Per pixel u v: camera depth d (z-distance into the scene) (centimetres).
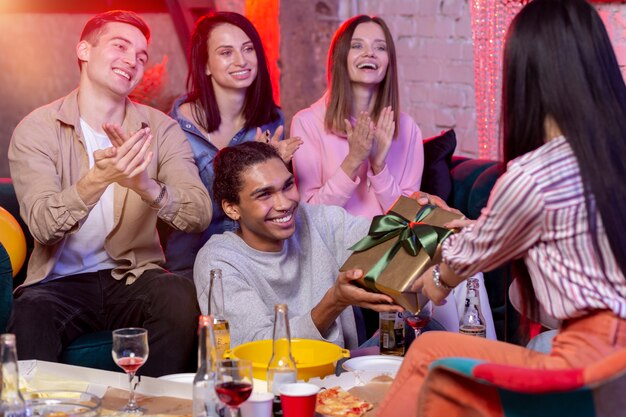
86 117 310
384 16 500
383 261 226
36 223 287
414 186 360
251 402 188
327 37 505
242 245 262
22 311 279
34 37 487
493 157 414
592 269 163
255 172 253
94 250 305
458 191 365
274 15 492
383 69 353
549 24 169
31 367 227
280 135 324
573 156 164
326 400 200
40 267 297
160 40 500
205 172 343
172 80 500
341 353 221
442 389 162
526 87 171
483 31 409
